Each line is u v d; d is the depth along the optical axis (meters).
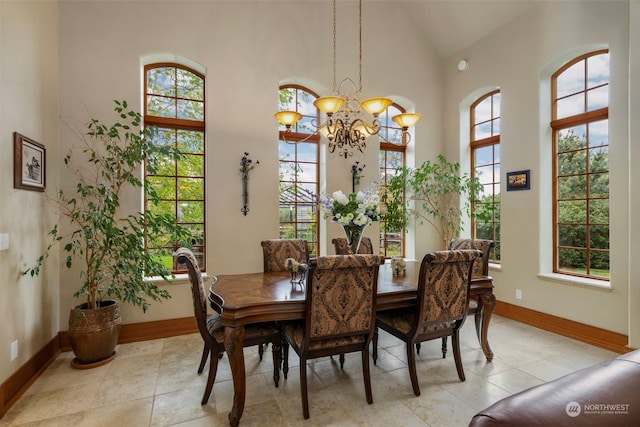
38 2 2.70
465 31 4.47
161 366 2.73
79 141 3.13
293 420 1.99
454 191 4.56
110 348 2.80
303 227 4.29
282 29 3.96
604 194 3.27
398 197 4.74
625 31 2.96
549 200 3.71
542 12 3.64
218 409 2.12
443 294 2.30
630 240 2.78
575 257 3.51
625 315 2.94
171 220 2.98
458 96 4.74
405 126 3.02
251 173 3.78
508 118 4.04
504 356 2.89
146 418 2.02
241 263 3.72
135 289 2.87
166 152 3.01
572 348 3.07
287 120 3.01
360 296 2.09
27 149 2.48
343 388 2.37
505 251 4.06
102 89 3.22
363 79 4.42
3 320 2.15
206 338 2.17
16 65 2.36
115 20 3.28
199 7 3.58
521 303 3.86
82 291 2.75
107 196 2.82
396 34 4.65
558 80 3.68
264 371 2.65
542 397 0.73
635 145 2.75
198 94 3.76
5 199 2.21
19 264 2.37
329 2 4.21
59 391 2.33
